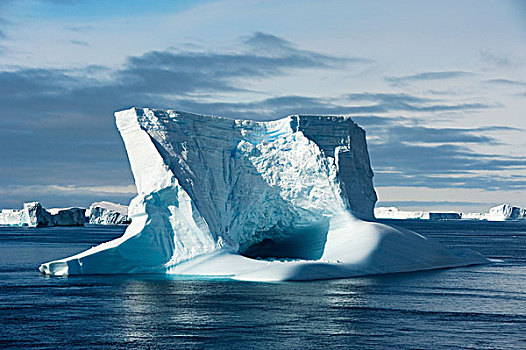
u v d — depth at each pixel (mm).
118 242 60906
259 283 55219
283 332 38500
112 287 53438
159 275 59125
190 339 37031
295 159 66062
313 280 57281
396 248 67000
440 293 52438
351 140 70562
